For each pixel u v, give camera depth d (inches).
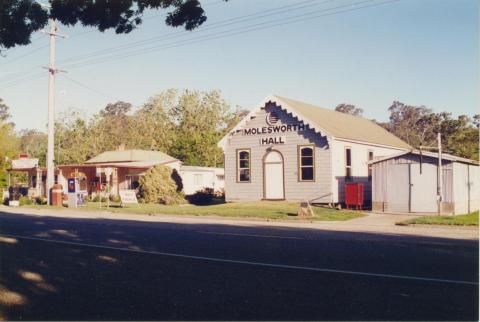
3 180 1706.4
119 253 478.9
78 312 276.4
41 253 484.1
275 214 906.7
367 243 524.1
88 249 509.0
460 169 927.7
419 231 651.5
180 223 810.8
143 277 365.1
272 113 1163.3
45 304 294.0
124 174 1663.4
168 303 291.4
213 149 2324.1
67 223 829.2
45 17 424.2
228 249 497.4
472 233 619.5
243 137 1202.0
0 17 404.8
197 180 1764.3
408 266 391.9
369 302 285.7
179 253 476.4
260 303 287.4
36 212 1156.5
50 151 1373.0
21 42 424.2
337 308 274.1
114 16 419.2
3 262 433.4
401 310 268.7
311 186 1103.6
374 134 1418.6
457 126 1883.6
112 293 317.7
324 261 419.2
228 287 329.4
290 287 326.0
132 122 3068.4
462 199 931.3
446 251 465.1
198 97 2832.2
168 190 1396.4
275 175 1153.4
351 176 1160.2
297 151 1124.5
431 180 914.7
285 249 489.7
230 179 1213.7
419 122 2400.3
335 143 1092.5
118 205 1315.2
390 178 956.0
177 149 2343.8
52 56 1341.0
